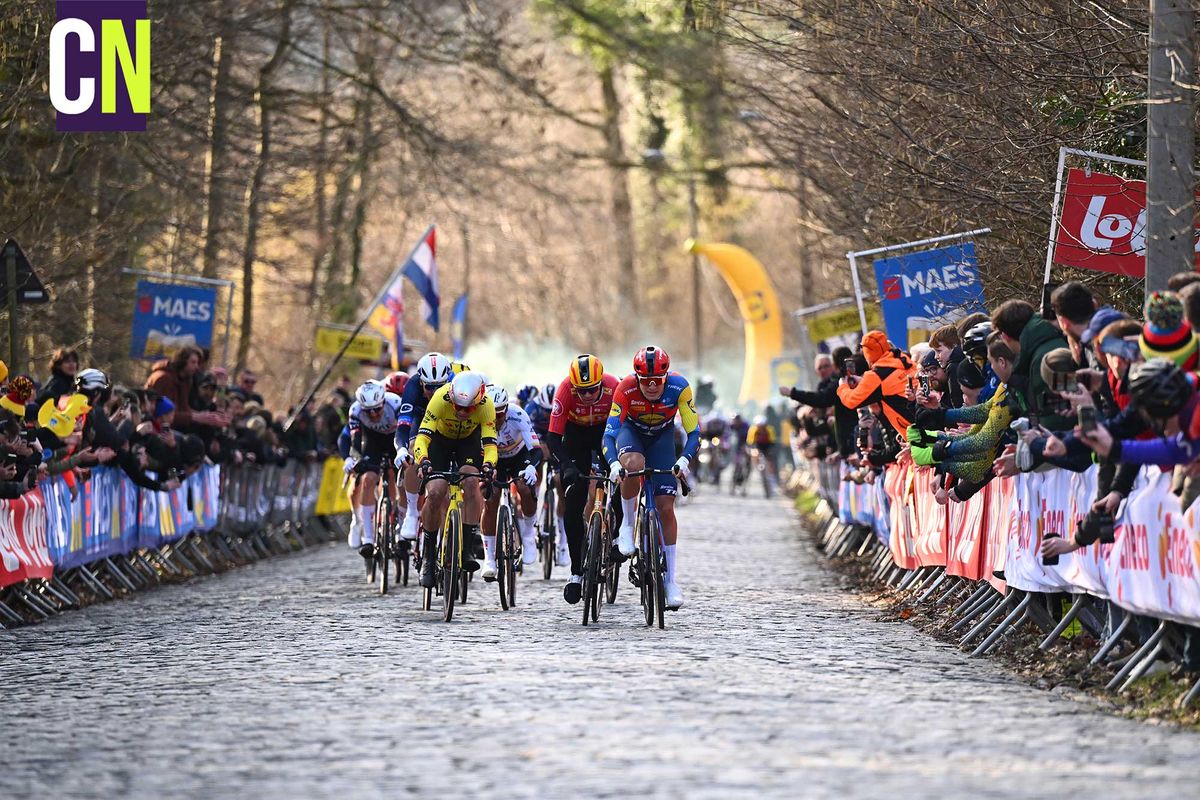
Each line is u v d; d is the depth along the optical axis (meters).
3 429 28.03
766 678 20.83
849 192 39.72
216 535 45.22
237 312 86.38
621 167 99.25
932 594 31.06
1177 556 17.98
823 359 45.72
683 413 27.39
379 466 35.66
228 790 14.41
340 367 78.19
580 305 156.38
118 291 55.28
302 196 73.94
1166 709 17.95
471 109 77.44
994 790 13.74
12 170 47.34
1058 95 28.64
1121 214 25.44
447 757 15.59
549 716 17.83
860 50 33.19
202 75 56.06
